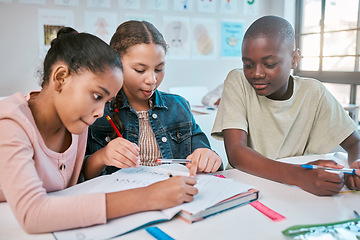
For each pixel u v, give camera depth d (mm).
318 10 3225
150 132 1155
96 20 2967
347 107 2611
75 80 638
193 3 3395
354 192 767
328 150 1154
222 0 3539
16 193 582
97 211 579
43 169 727
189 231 573
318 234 562
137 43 988
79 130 688
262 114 1138
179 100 1260
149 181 764
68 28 1360
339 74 3039
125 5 3072
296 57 1021
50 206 573
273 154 1141
